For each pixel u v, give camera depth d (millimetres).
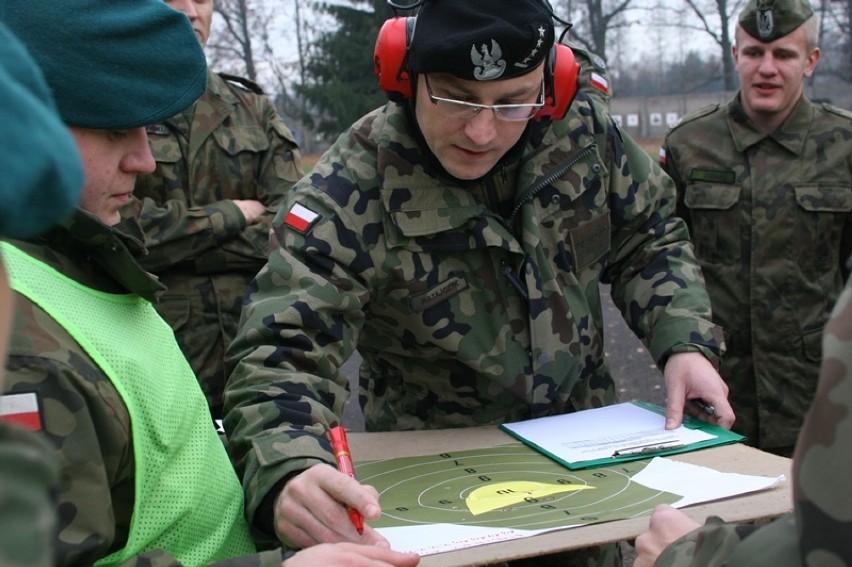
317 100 17578
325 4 17578
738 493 1476
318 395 1626
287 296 1692
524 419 1955
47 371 1011
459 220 1810
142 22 1231
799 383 3186
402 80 1739
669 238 2076
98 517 1014
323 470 1349
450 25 1623
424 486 1580
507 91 1650
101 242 1224
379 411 2072
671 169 3385
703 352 1893
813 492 758
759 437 3234
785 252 3168
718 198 3230
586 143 1958
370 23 17703
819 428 755
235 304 2754
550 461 1683
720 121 3285
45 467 544
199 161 2783
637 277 2057
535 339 1894
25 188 564
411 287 1815
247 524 1455
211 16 2875
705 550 961
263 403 1555
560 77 1785
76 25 1174
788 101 3125
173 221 2650
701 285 2014
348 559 1148
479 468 1659
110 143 1238
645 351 6277
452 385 1927
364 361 2129
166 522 1201
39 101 602
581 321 1972
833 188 3152
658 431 1797
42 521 528
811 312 3170
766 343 3188
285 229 1767
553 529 1361
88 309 1173
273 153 2908
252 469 1465
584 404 2061
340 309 1724
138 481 1134
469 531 1368
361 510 1291
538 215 1894
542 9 1645
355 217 1770
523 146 1874
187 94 1274
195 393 1378
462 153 1729
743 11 3164
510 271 1877
